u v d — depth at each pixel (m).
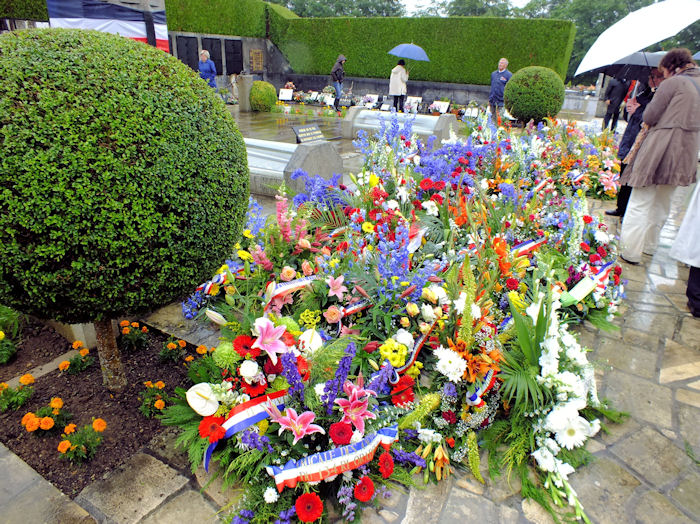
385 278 2.74
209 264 2.30
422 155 5.41
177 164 1.98
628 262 4.77
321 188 3.99
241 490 2.04
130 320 3.24
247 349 2.14
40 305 1.93
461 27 17.25
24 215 1.72
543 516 2.03
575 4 37.25
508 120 10.84
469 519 2.00
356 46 19.50
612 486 2.19
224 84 20.03
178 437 2.13
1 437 2.27
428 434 2.25
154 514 1.94
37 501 1.92
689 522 2.01
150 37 10.98
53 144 1.73
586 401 2.54
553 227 4.40
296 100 19.22
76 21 10.19
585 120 15.85
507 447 2.38
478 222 3.68
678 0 4.65
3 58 1.76
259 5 20.80
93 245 1.85
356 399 2.02
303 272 3.15
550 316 2.46
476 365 2.33
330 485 2.06
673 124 4.03
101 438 2.23
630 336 3.45
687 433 2.53
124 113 1.85
